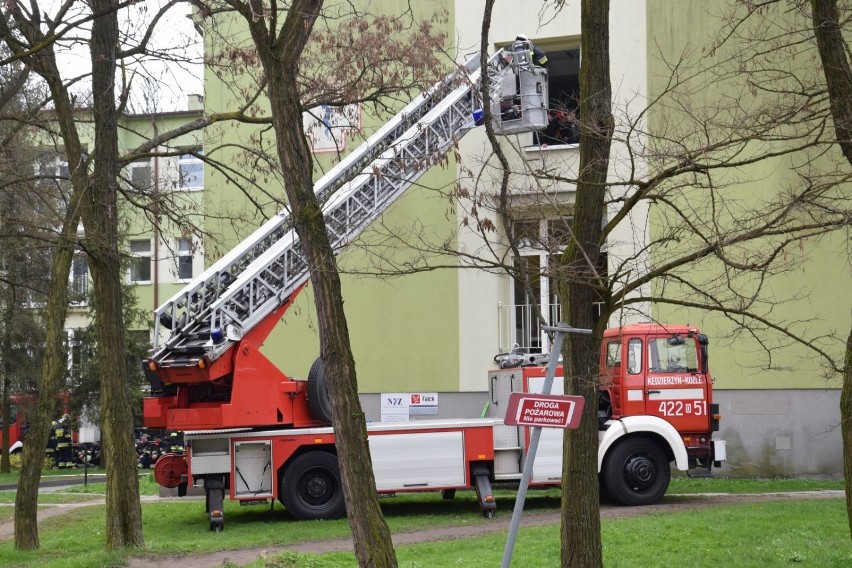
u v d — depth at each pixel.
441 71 15.88
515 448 16.94
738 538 12.45
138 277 37.22
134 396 35.25
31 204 16.45
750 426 21.61
